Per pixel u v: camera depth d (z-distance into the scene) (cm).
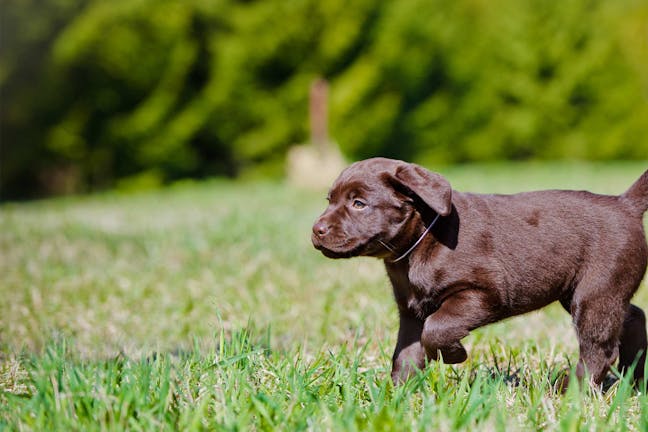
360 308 799
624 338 578
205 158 2883
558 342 669
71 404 436
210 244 1237
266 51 2733
